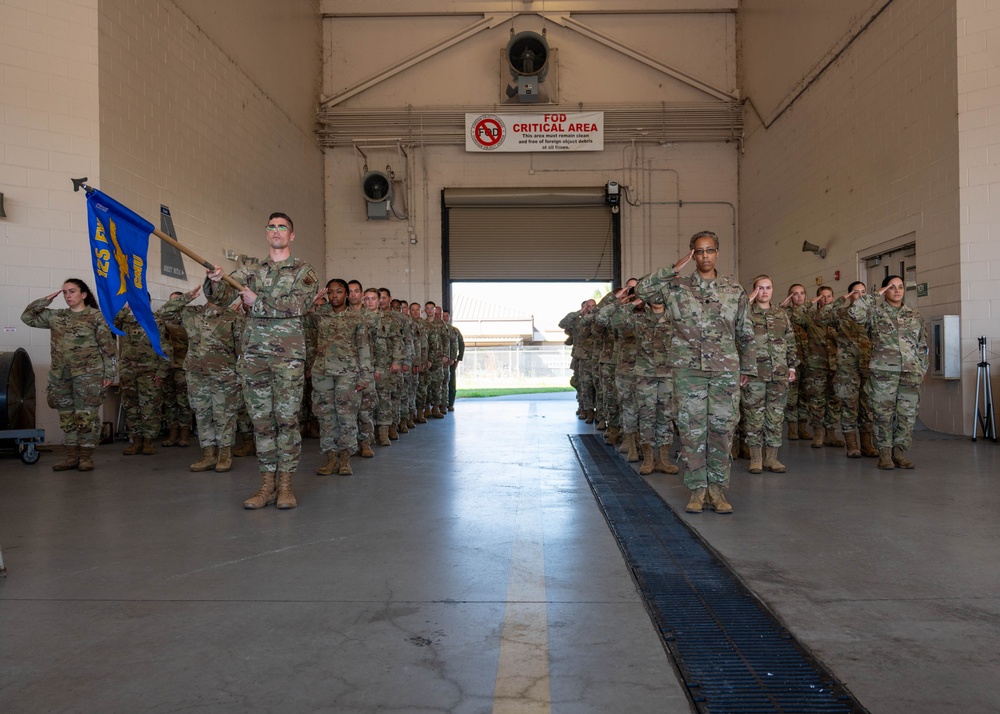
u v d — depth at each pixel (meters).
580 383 11.97
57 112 8.38
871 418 6.92
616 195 16.28
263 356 5.13
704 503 5.10
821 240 12.41
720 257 16.75
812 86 12.69
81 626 2.87
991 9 8.44
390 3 16.66
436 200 16.77
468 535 4.29
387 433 8.86
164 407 8.96
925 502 5.14
